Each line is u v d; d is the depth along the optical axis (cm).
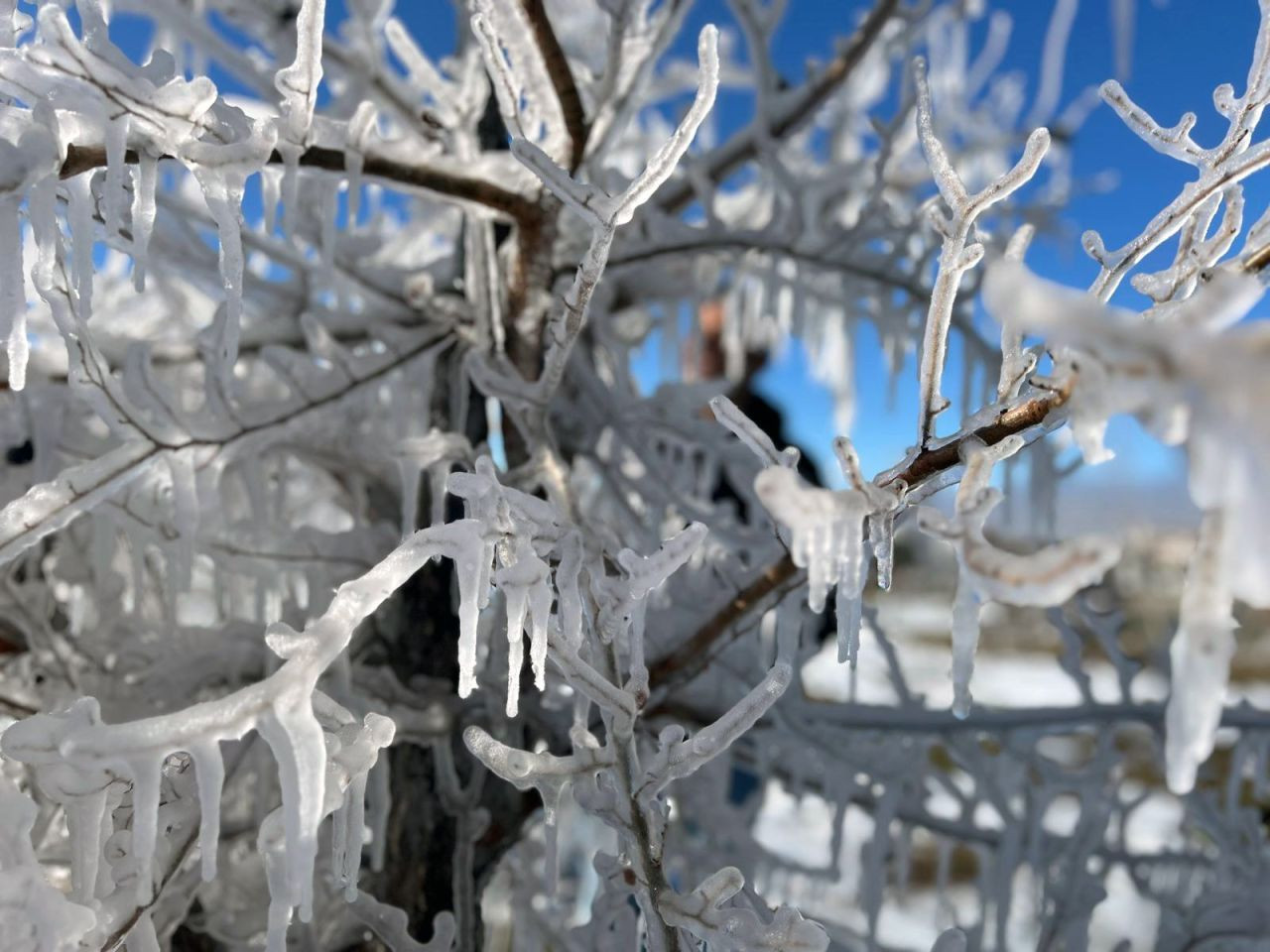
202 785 30
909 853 78
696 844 71
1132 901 117
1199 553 22
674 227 68
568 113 51
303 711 31
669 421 74
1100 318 21
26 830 32
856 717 69
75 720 32
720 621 50
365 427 72
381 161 47
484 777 59
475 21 44
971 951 75
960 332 75
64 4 52
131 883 35
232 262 38
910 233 72
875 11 73
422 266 71
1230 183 35
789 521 27
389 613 63
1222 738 82
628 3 50
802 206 69
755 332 118
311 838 30
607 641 39
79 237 36
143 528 50
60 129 34
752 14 73
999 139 114
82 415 62
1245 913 59
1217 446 21
